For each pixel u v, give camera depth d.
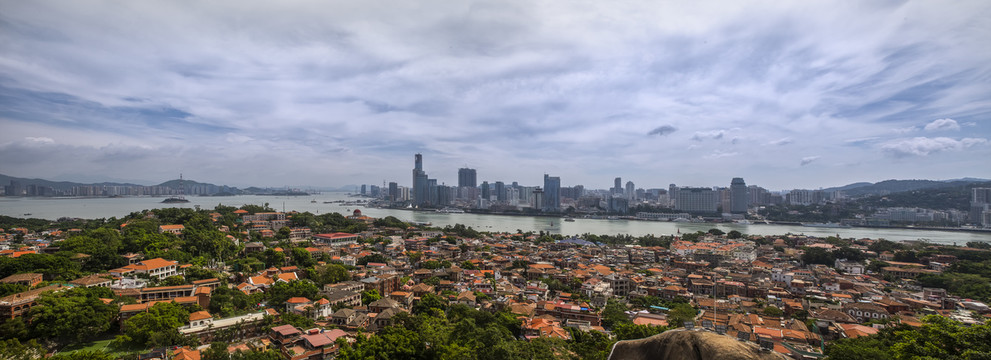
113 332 114.31
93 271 159.25
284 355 104.50
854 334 114.88
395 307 136.88
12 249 187.75
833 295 169.75
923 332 62.56
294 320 122.19
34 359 89.00
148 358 96.62
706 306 158.12
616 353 31.81
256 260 197.00
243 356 97.50
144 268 158.75
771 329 118.31
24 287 124.25
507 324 127.38
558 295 172.88
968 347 55.19
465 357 92.69
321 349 104.88
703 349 27.34
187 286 137.12
